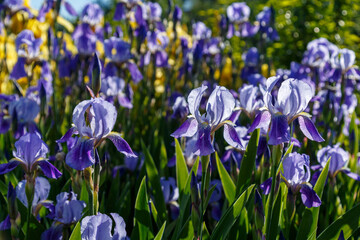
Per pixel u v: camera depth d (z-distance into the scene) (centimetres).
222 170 358
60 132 496
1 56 721
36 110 435
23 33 532
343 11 1165
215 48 775
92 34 639
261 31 704
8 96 469
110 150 543
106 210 380
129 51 595
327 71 595
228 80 1003
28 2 808
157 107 823
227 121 288
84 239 249
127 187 414
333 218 405
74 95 602
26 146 280
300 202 423
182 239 310
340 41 1139
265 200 348
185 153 409
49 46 554
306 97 280
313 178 395
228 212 296
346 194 440
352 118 496
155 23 711
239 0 1394
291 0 1216
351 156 466
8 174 374
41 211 360
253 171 363
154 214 350
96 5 657
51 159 371
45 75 558
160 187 385
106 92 525
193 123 287
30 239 309
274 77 280
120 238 262
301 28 1192
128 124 573
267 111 291
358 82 688
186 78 704
